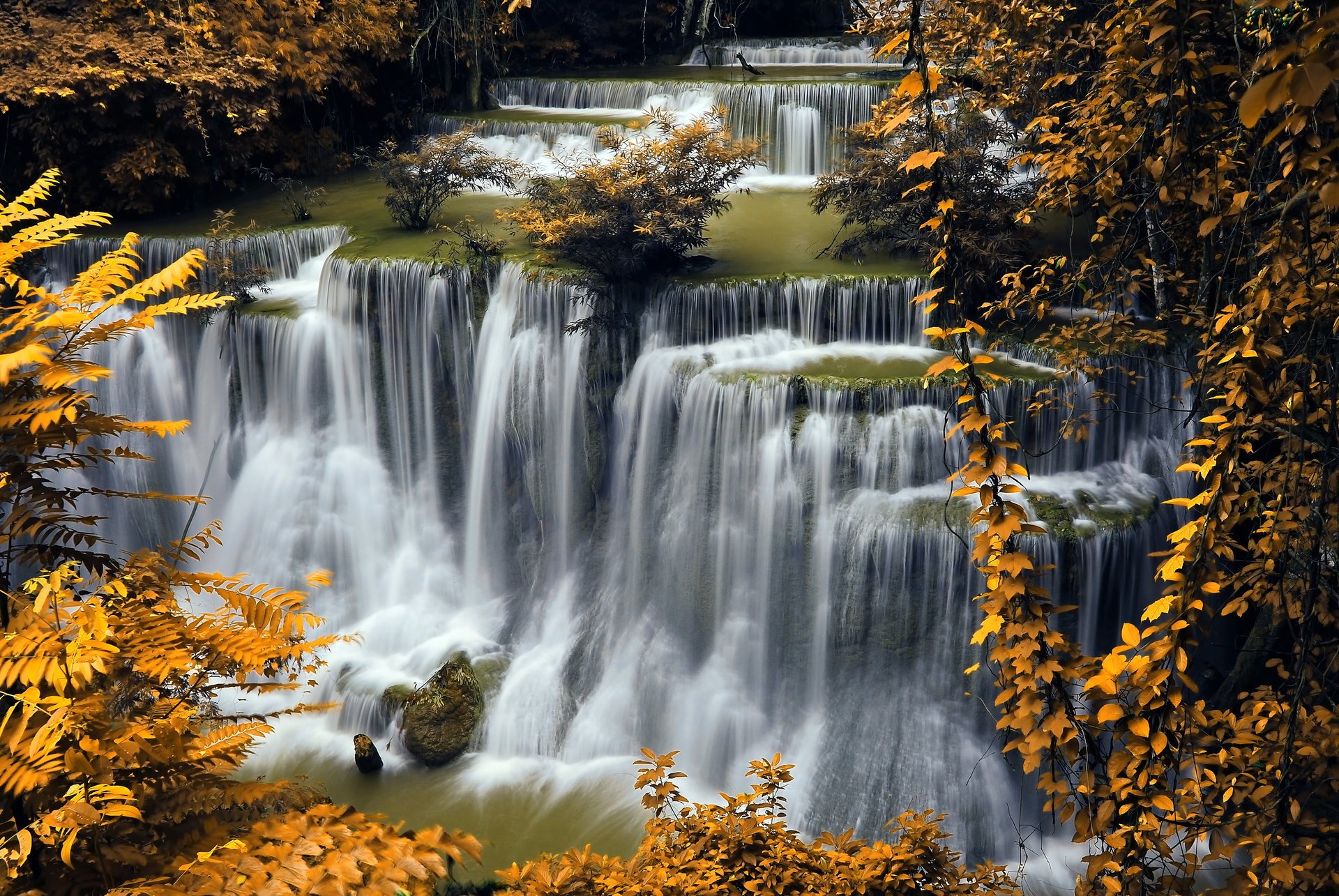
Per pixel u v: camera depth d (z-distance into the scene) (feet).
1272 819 16.80
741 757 47.19
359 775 47.62
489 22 90.53
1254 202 19.56
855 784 43.96
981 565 15.46
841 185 53.78
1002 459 14.55
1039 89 36.60
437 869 5.90
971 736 43.37
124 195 75.20
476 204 73.87
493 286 57.16
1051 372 45.32
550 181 59.31
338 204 77.41
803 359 49.80
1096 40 35.04
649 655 50.75
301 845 5.83
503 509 57.93
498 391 56.70
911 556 43.55
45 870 6.18
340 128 90.38
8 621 6.63
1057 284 48.37
